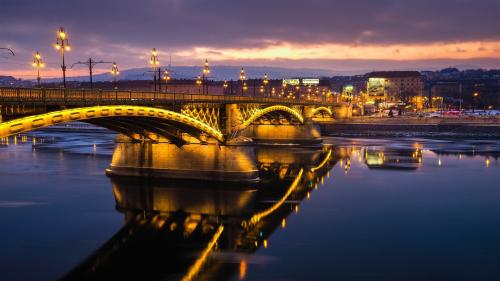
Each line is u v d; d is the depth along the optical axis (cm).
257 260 4169
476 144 13388
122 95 5238
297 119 13025
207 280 3712
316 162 9819
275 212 5709
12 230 4838
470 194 6731
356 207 5972
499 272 3947
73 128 16675
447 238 4794
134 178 7156
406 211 5794
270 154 11106
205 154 6981
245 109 8800
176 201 6053
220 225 5191
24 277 3719
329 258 4219
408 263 4122
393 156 10744
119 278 3725
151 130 6669
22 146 11350
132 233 4847
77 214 5431
